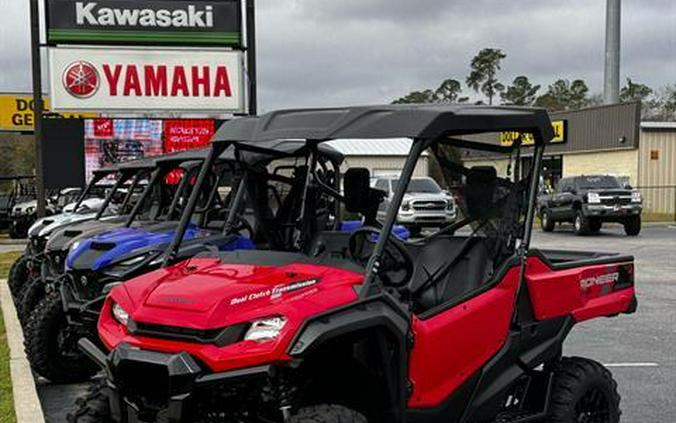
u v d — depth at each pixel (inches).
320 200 184.5
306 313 134.3
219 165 292.5
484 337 166.2
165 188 368.8
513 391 179.9
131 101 669.9
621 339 349.4
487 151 182.2
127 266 264.5
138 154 729.6
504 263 173.5
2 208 1122.0
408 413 151.6
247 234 257.3
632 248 805.2
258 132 167.2
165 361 132.9
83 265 267.6
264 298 138.3
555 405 178.4
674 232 1050.1
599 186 1016.9
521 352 176.7
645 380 275.9
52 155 716.7
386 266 170.9
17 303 378.3
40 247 414.0
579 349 328.2
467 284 179.9
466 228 185.6
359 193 178.2
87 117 694.5
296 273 148.2
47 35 657.6
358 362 144.0
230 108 682.2
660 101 2753.4
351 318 136.6
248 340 132.8
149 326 140.7
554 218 1053.8
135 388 139.1
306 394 147.8
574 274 187.9
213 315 134.4
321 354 145.9
